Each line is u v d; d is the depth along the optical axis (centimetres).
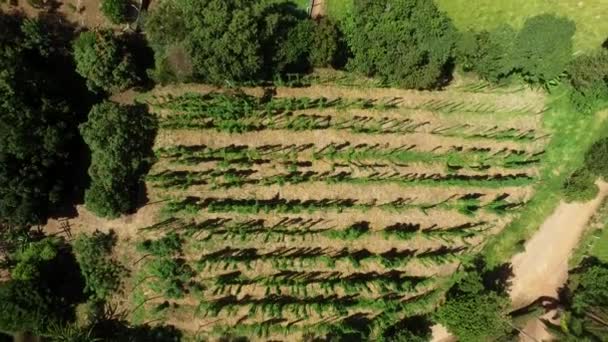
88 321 4603
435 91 5191
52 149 4381
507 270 4997
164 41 4572
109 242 4738
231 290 4747
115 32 4847
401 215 4997
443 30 4788
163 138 4862
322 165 4969
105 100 4769
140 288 4712
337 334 4669
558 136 5206
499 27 4850
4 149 4216
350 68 4947
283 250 4844
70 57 4784
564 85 5216
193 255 4775
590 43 5275
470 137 5119
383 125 5078
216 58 4475
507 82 5131
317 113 5038
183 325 4688
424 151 5088
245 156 4872
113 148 4494
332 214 4928
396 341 4547
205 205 4816
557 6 5272
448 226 5025
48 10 4812
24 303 4275
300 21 4731
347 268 4878
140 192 4809
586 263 4981
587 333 4488
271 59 4706
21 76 4347
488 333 4394
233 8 4447
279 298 4766
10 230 4531
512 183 5059
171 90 4941
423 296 4859
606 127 5225
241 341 4684
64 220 4756
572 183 4991
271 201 4897
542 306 4897
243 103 4875
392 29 4750
